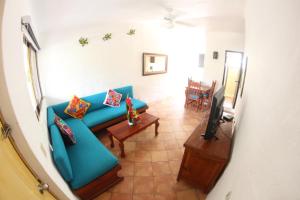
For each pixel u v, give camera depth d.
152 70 4.50
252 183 0.67
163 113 4.23
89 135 2.37
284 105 0.52
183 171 1.94
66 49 2.79
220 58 4.58
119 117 3.20
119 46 3.57
